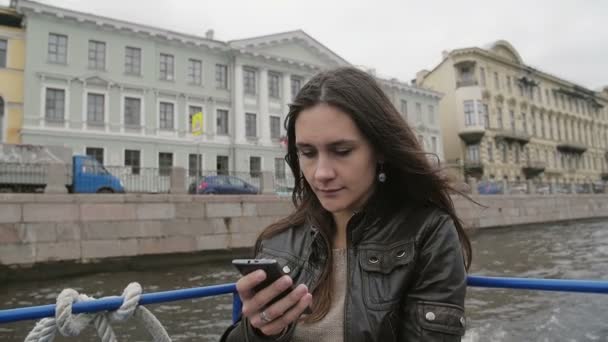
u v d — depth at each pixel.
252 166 27.23
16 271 9.03
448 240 1.04
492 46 39.91
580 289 1.28
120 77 23.28
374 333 0.98
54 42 21.84
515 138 39.06
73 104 21.91
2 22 21.58
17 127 21.08
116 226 10.34
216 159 26.11
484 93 37.88
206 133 25.89
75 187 12.77
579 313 6.07
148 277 9.66
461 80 38.28
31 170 11.35
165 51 25.05
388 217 1.14
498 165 38.03
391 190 1.22
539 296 7.09
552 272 9.60
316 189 1.12
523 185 24.50
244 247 12.30
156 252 10.84
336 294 1.11
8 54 21.27
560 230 20.66
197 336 5.40
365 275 1.06
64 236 9.66
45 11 21.22
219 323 5.91
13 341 5.28
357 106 1.06
